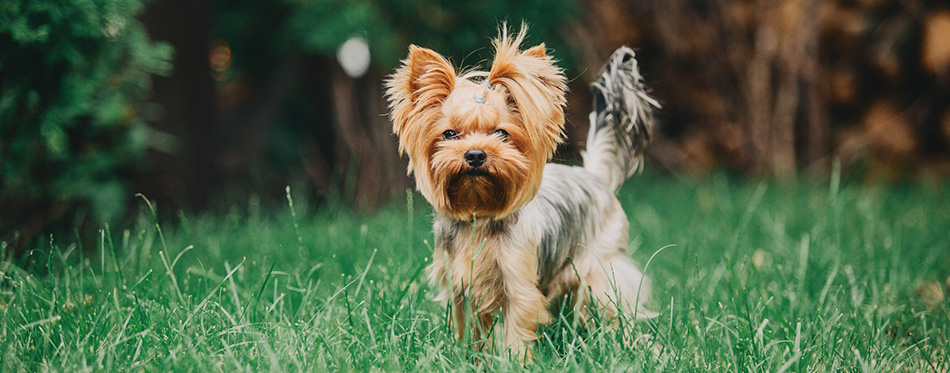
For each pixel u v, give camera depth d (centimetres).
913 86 1101
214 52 955
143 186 639
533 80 294
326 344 276
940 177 1038
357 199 891
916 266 436
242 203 839
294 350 270
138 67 466
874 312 307
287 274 356
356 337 280
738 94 1144
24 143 424
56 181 510
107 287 335
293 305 346
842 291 362
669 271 461
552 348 283
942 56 1045
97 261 448
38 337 283
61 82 410
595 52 1034
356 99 915
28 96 405
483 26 800
